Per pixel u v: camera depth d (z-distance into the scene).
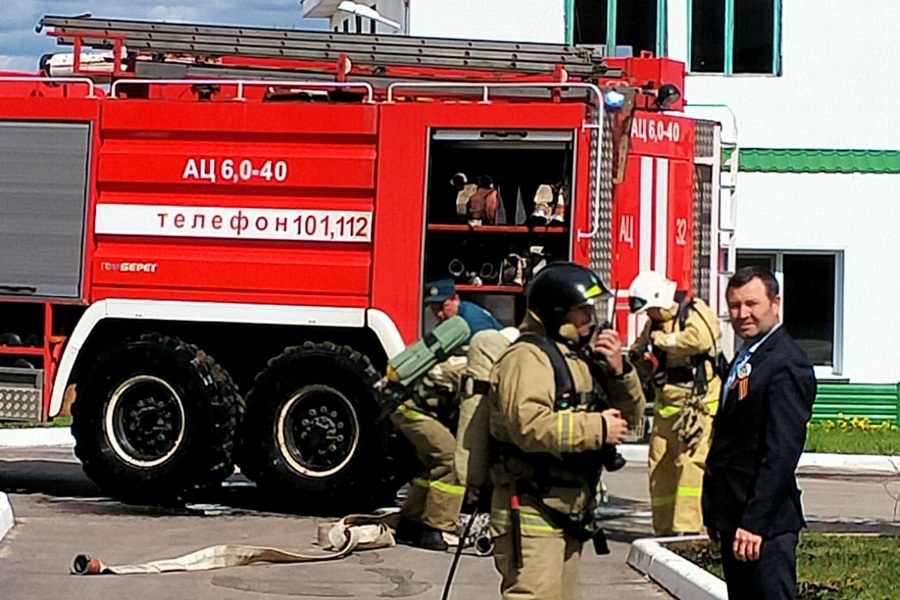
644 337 10.80
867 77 22.00
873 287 21.78
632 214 12.95
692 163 13.65
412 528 11.27
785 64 22.06
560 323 6.41
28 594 9.33
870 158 21.81
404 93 13.41
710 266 13.84
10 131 13.15
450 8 21.72
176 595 9.38
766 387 6.53
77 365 13.26
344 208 12.49
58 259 13.02
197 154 12.73
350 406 12.38
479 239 12.48
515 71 13.58
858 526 12.35
